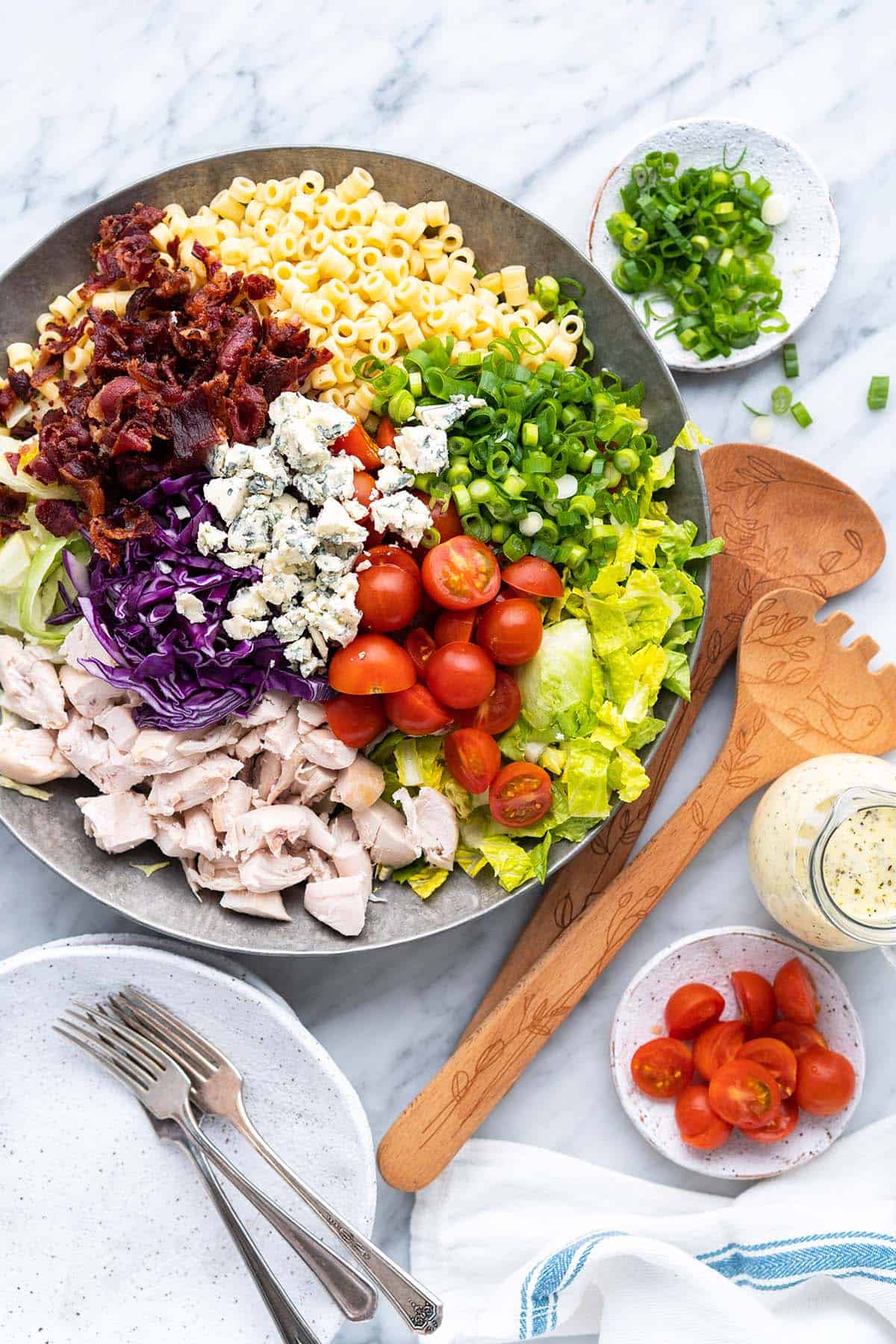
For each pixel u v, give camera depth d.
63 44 0.88
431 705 0.80
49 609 0.82
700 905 0.90
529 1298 0.84
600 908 0.86
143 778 0.82
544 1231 0.87
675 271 0.89
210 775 0.81
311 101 0.89
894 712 0.88
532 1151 0.88
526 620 0.80
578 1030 0.89
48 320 0.82
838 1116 0.87
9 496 0.81
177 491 0.79
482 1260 0.87
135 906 0.82
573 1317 0.87
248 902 0.82
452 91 0.89
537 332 0.84
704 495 0.83
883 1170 0.88
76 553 0.82
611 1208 0.88
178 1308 0.85
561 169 0.89
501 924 0.89
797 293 0.89
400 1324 0.87
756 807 0.89
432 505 0.81
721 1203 0.88
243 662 0.80
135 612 0.79
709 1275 0.83
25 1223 0.85
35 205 0.88
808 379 0.90
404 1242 0.88
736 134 0.87
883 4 0.90
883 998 0.90
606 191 0.87
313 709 0.81
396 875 0.84
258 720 0.81
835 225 0.88
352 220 0.83
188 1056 0.83
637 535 0.83
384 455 0.80
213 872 0.83
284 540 0.78
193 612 0.79
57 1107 0.85
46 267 0.82
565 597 0.83
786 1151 0.87
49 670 0.81
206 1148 0.82
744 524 0.89
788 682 0.88
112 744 0.81
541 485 0.80
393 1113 0.88
